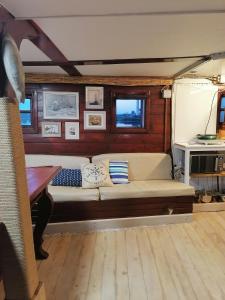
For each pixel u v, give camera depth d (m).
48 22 1.59
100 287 2.06
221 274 2.22
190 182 4.01
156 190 3.19
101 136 3.90
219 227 3.18
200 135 3.81
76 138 3.88
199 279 2.15
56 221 3.04
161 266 2.35
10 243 1.16
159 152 3.98
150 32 1.82
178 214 3.29
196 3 1.30
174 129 3.96
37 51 2.34
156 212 3.24
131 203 3.17
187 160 3.51
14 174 1.11
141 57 2.58
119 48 2.24
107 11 1.41
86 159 3.72
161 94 3.89
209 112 3.97
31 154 3.79
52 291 2.01
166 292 2.00
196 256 2.51
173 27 1.71
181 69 3.25
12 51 1.19
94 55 2.48
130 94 3.84
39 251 2.45
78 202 3.05
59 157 3.71
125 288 2.05
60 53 2.41
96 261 2.44
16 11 1.37
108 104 3.85
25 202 1.21
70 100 3.80
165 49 2.27
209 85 3.91
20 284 1.21
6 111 1.07
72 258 2.49
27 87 3.71
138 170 3.81
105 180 3.36
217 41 2.04
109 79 3.74
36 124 3.80
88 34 1.85
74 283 2.11
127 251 2.62
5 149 1.09
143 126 3.94
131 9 1.38
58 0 1.24
